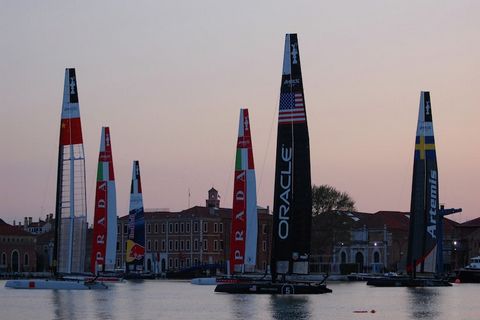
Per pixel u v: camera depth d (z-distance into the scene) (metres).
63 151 120.19
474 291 130.00
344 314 83.06
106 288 129.00
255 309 87.81
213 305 94.19
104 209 145.25
